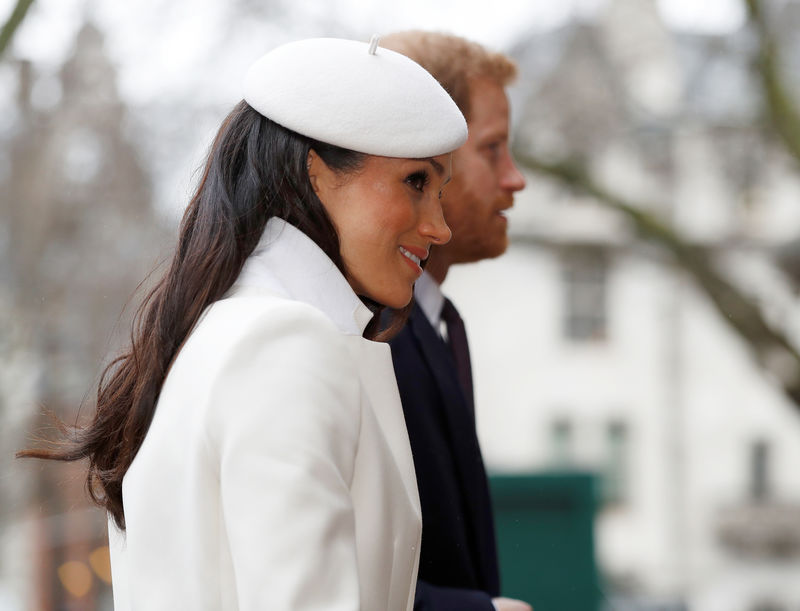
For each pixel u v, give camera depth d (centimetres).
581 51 2150
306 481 212
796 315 2912
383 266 250
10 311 1811
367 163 243
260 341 222
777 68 1838
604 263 3819
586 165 2141
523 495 543
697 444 4322
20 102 1717
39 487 1605
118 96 1717
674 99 2642
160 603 228
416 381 336
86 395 273
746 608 4266
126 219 1845
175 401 233
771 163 2292
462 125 249
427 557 325
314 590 207
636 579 4278
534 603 540
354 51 245
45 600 1725
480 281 4338
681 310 4306
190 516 223
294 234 245
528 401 4356
